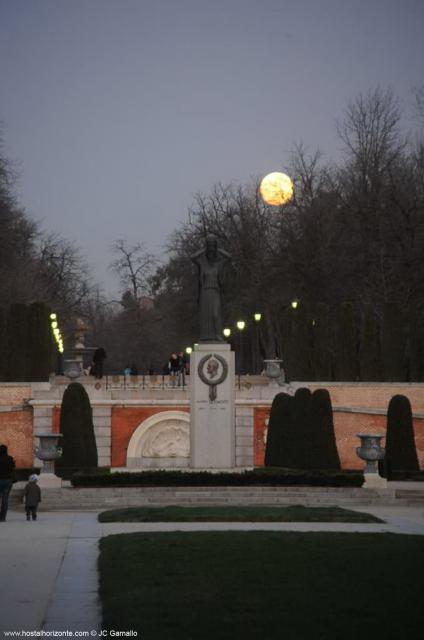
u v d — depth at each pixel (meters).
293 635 17.72
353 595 20.91
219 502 43.72
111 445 62.97
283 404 55.09
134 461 62.75
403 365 63.81
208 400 50.28
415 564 24.59
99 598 21.53
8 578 24.03
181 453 63.12
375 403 62.62
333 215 86.12
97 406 62.84
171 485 45.16
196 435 50.25
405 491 47.44
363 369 63.34
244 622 18.62
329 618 18.91
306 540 28.94
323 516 36.31
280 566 24.31
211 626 18.33
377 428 61.75
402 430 54.56
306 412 53.25
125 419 63.12
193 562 24.89
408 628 18.19
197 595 20.92
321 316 65.88
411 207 81.12
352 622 18.61
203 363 50.22
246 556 25.78
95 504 43.03
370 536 30.09
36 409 61.34
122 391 63.25
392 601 20.34
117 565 24.81
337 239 84.56
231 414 50.25
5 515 37.00
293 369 64.19
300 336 64.19
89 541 30.48
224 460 50.19
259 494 44.25
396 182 86.44
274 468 52.03
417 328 66.44
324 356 64.12
